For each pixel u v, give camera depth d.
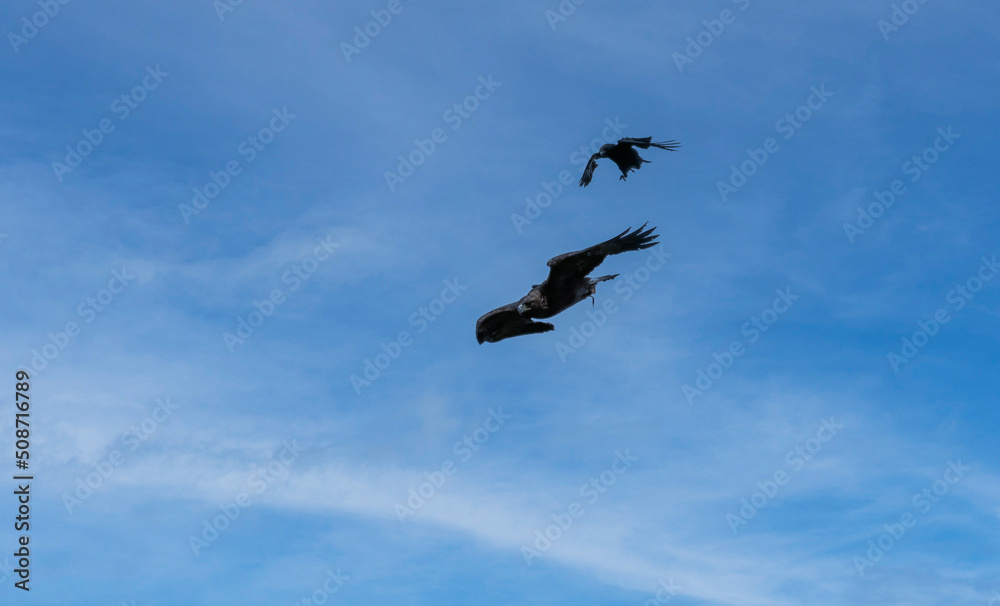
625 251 18.27
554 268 18.66
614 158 26.55
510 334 20.02
